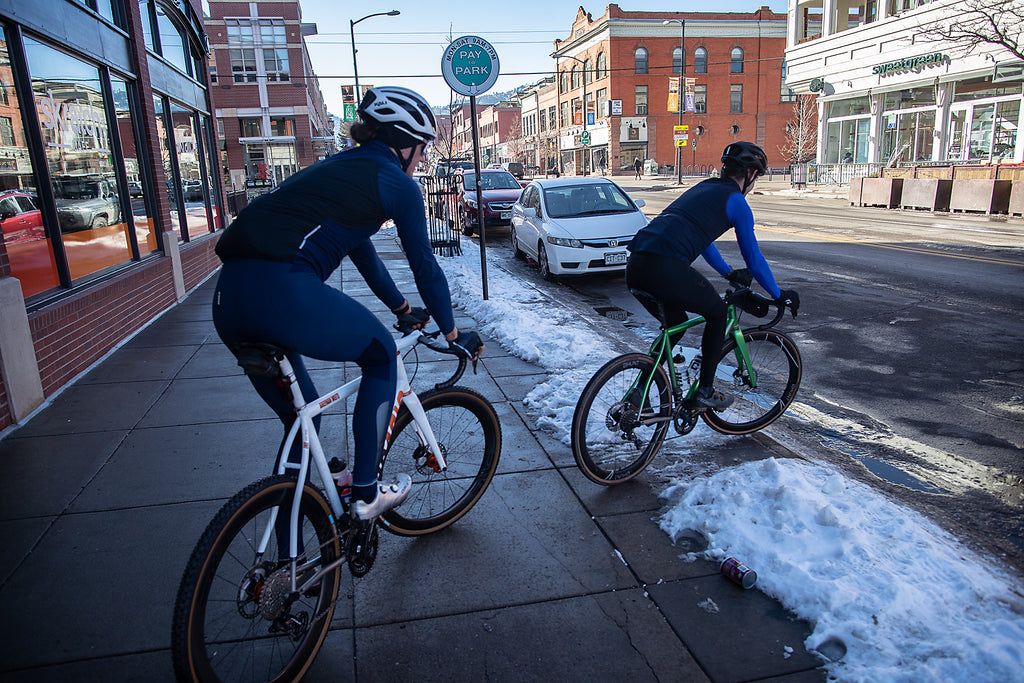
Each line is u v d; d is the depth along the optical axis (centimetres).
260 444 424
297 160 4544
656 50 5341
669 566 296
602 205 1115
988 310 787
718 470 385
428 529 319
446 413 320
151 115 859
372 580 289
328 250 229
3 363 445
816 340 689
